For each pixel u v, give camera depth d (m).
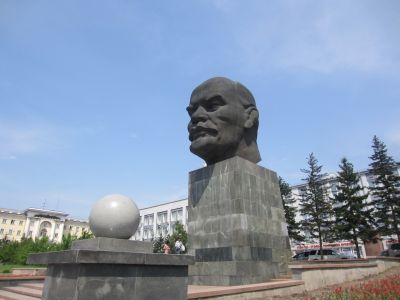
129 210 6.98
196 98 14.41
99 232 6.79
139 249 6.93
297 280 11.58
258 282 12.09
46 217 86.00
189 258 7.21
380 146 34.53
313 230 35.19
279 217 14.59
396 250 27.44
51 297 6.42
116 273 6.08
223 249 12.62
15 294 10.51
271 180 15.04
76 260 5.60
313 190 36.16
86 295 5.64
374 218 33.41
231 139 13.95
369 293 8.79
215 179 14.01
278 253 13.66
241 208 12.76
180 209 64.44
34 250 33.47
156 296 6.53
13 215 82.25
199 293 8.21
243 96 14.86
